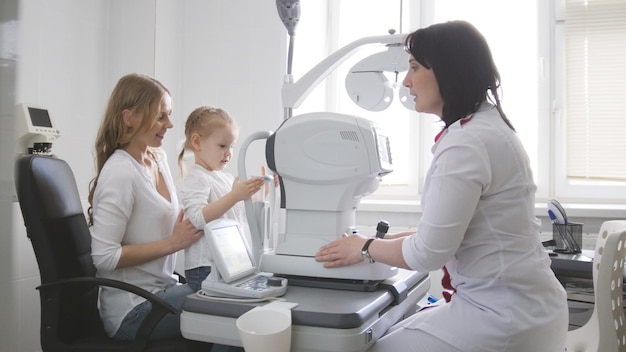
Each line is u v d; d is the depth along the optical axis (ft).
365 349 3.56
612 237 4.17
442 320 3.72
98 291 5.23
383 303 3.92
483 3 9.02
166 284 5.34
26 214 4.52
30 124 6.10
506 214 3.66
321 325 3.36
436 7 9.34
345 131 4.25
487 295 3.65
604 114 8.37
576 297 5.84
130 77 5.21
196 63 9.43
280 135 4.45
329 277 4.17
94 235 4.78
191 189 5.34
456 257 3.87
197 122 5.85
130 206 4.94
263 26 9.02
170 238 5.03
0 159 2.07
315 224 4.42
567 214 7.84
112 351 4.51
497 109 3.96
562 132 8.57
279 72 8.91
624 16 8.27
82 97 8.21
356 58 9.80
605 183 8.43
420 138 9.37
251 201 4.85
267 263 4.41
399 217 8.73
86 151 8.26
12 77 2.09
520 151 3.74
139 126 5.11
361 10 9.83
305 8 9.23
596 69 8.40
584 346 5.00
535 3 8.76
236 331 3.58
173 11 9.24
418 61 4.00
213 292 3.87
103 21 8.73
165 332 4.79
